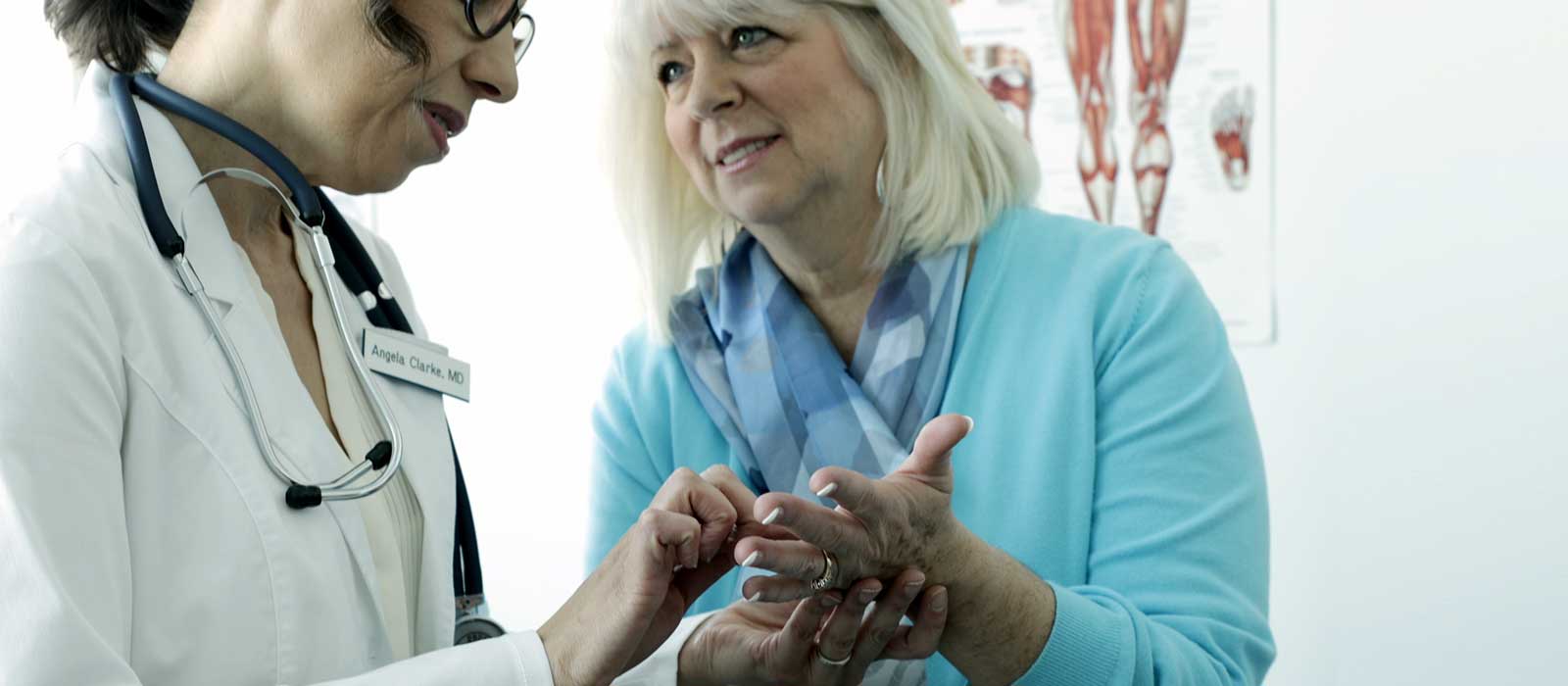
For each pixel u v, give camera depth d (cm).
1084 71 268
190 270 100
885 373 140
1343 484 259
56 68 223
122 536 89
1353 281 257
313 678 97
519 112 296
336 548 103
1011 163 149
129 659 90
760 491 146
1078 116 268
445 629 113
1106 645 115
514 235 296
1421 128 253
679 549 95
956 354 141
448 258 299
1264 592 129
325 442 106
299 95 103
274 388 104
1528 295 248
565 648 96
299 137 106
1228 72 262
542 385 295
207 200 105
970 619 113
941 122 141
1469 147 250
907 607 111
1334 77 257
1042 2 268
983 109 147
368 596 105
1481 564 251
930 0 141
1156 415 130
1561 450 246
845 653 111
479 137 297
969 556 111
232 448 97
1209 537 125
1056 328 137
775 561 101
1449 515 253
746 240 154
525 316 296
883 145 142
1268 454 263
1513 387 249
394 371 119
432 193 299
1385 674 257
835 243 143
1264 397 263
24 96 224
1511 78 248
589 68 292
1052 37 269
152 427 94
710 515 106
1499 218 249
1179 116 264
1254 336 263
